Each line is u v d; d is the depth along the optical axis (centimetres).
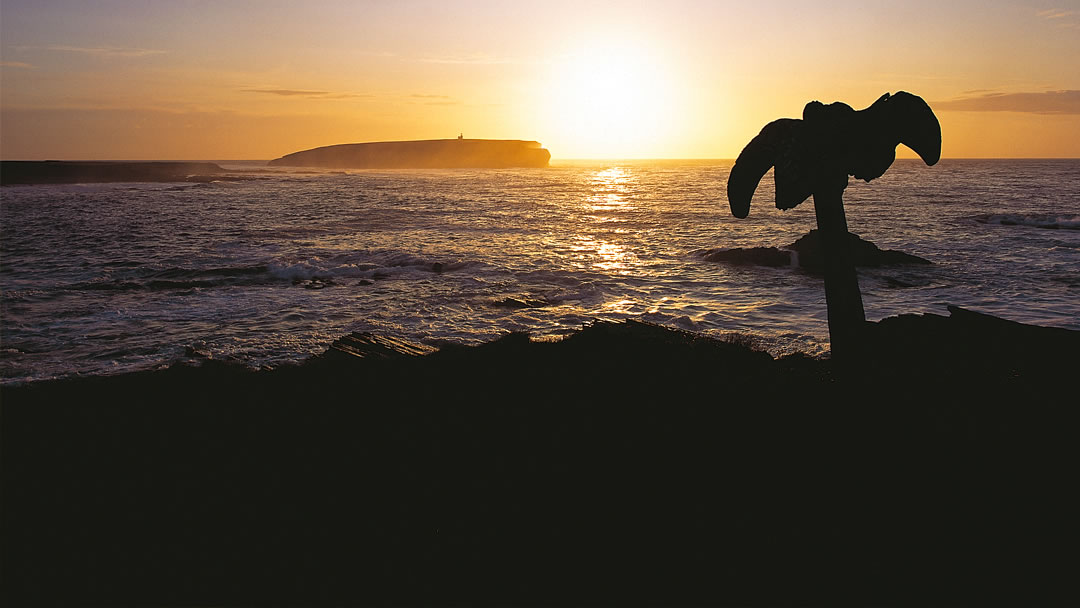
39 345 1091
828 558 307
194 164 14788
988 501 331
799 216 3638
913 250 2242
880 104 276
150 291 1574
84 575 337
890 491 346
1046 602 267
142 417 567
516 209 4388
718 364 571
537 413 502
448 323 1255
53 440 524
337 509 393
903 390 422
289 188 7575
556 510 370
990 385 437
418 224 3341
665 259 2073
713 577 301
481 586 307
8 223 3341
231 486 433
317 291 1573
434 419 513
